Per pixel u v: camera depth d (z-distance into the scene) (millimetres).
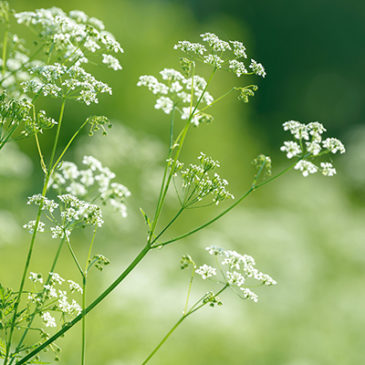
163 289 10555
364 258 14727
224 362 10570
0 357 3705
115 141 10555
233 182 22750
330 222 16250
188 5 46281
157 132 21266
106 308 8820
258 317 12352
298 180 18531
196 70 23328
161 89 4617
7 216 8672
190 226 16578
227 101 23797
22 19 4164
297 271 13492
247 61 39062
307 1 48312
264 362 11070
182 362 9906
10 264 10773
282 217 16422
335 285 13914
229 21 28578
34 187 14828
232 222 15203
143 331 9164
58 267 11320
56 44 4184
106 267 9914
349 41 48844
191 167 4070
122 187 4145
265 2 48469
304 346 11570
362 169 20250
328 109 48719
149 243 3818
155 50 22078
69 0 20969
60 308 3785
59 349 3730
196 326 10242
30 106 3873
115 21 21828
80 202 3986
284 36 48969
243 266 4223
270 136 40062
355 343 11820
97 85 4000
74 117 19766
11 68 4301
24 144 18656
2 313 3619
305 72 49188
